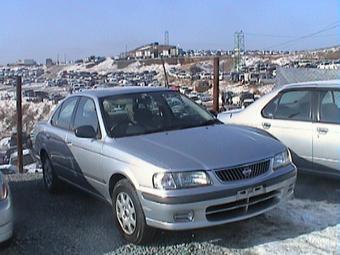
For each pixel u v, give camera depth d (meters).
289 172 4.77
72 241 4.85
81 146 5.62
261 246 4.40
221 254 4.29
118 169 4.77
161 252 4.40
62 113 6.61
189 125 5.56
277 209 5.42
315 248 4.30
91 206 6.15
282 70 11.06
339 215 5.17
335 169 5.96
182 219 4.22
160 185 4.25
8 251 4.63
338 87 6.04
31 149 8.08
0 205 4.37
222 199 4.25
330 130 5.96
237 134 5.16
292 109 6.52
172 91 6.27
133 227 4.59
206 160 4.38
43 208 6.15
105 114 5.48
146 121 5.49
